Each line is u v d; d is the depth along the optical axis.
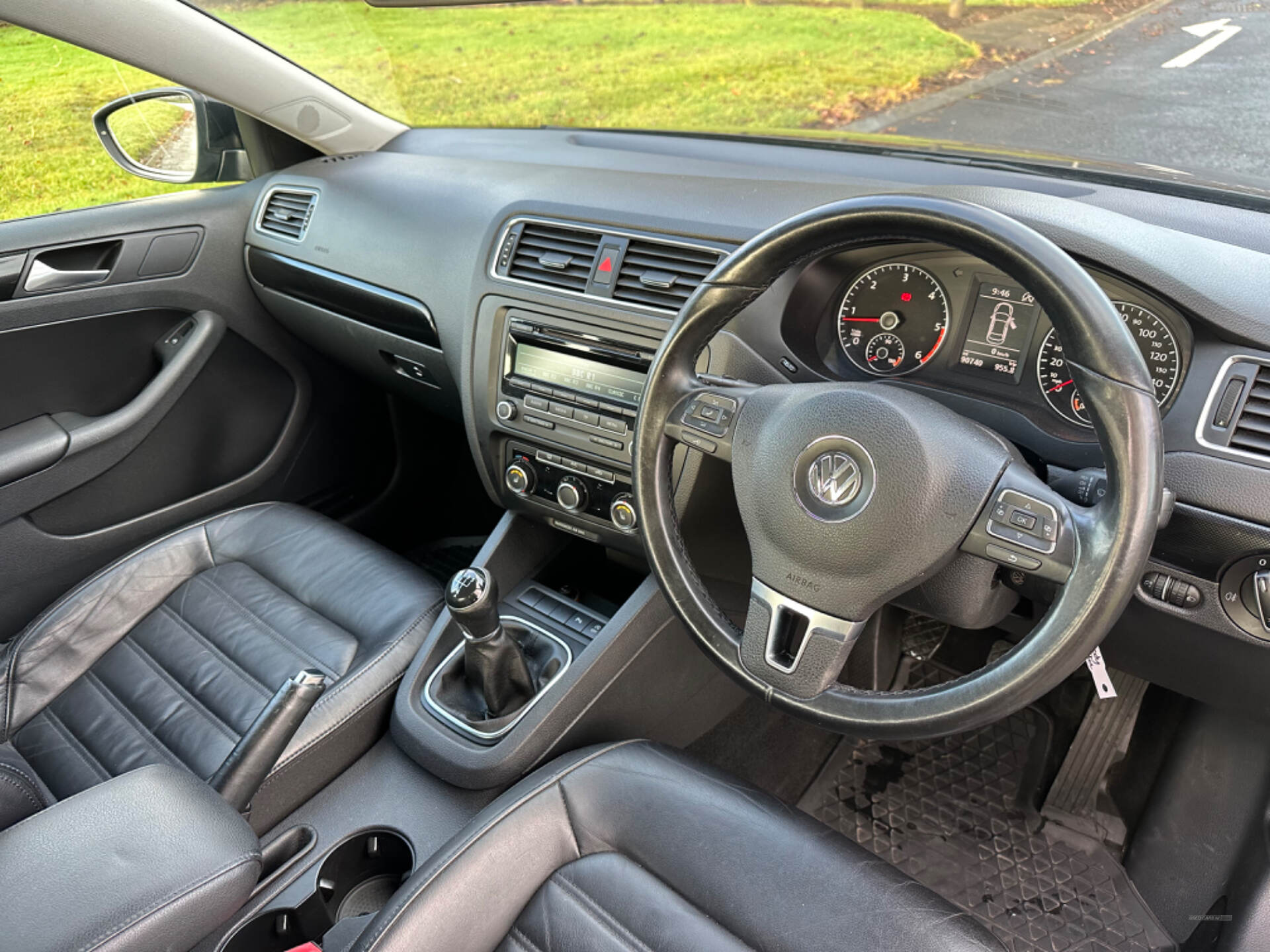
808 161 1.58
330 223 1.78
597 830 1.05
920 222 0.88
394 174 1.79
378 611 1.45
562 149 1.85
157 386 1.81
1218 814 1.48
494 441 1.50
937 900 0.95
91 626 1.44
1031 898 1.49
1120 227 1.10
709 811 1.04
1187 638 1.22
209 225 1.86
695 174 1.55
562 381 1.38
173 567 1.55
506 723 1.29
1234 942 1.32
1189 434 1.05
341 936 1.08
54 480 1.68
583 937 0.95
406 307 1.66
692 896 0.97
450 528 2.49
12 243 1.61
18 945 0.74
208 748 1.24
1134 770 1.62
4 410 1.67
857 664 1.69
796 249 0.97
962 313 1.19
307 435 2.12
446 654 1.38
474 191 1.61
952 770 1.69
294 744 1.22
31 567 1.70
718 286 1.01
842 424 0.91
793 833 1.01
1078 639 0.82
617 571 1.73
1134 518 0.80
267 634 1.42
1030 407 1.17
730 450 1.02
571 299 1.35
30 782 1.24
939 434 0.89
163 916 0.77
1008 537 0.87
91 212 1.73
